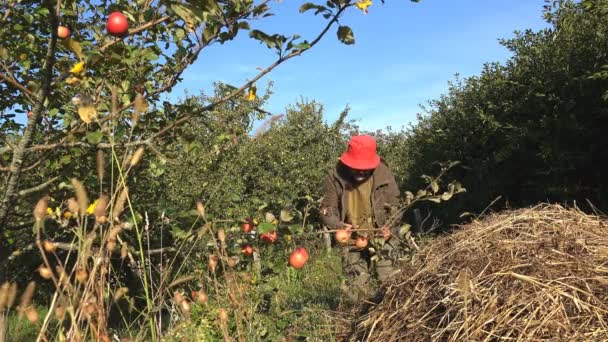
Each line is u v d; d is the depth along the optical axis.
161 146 3.42
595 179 7.40
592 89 7.00
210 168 3.88
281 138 10.88
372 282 4.21
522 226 3.27
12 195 2.67
